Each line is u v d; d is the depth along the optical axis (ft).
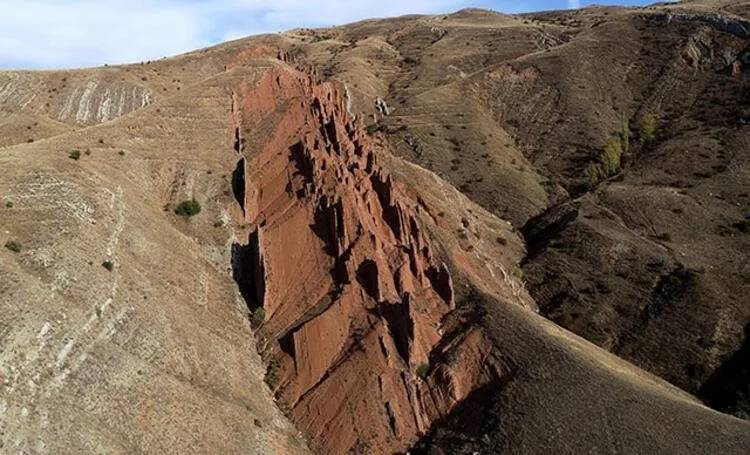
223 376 185.06
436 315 221.25
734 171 373.81
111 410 147.64
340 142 267.80
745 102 454.81
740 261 303.07
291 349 200.85
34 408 134.00
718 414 192.85
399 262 223.71
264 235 234.38
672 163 396.78
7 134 422.41
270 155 271.90
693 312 273.33
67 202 197.06
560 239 331.77
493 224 347.56
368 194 241.96
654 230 332.39
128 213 215.72
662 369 256.11
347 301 208.64
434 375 197.57
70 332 154.40
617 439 171.12
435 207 302.04
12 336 141.69
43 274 164.04
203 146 272.72
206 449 157.58
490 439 175.01
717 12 577.43
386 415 185.57
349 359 195.21
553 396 183.62
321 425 184.96
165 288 199.00
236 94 303.48
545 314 289.94
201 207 246.47
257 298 221.25
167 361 172.55
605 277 302.86
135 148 256.73
